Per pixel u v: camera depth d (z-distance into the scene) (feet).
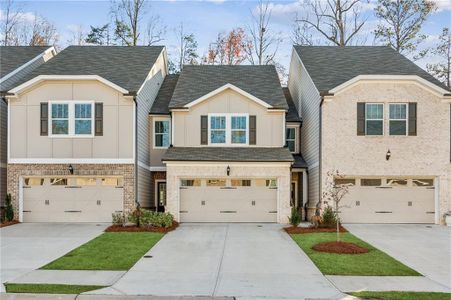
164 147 82.84
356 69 79.30
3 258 45.88
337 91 71.00
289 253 48.70
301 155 85.66
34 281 36.50
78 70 76.84
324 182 70.90
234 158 71.36
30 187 71.67
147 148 80.94
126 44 128.16
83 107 71.51
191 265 42.88
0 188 74.28
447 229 66.18
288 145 86.28
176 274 39.19
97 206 71.15
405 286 35.68
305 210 80.18
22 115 71.61
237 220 72.18
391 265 42.98
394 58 84.58
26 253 48.39
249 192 72.38
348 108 71.46
